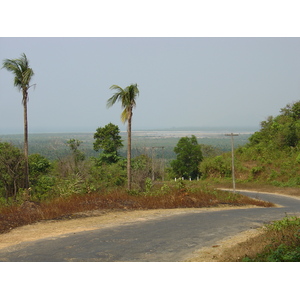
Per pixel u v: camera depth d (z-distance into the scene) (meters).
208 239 10.64
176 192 21.61
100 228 12.13
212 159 57.53
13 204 15.65
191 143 65.19
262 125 67.12
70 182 19.44
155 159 51.16
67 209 14.95
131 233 11.38
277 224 11.32
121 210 16.23
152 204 18.22
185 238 10.76
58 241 10.08
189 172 62.88
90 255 8.63
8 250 9.06
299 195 37.03
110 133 51.94
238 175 51.00
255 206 23.67
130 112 24.33
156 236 10.98
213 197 23.42
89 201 16.59
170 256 8.68
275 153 52.38
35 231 11.45
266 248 8.52
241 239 10.64
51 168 37.91
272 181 45.41
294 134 54.22
